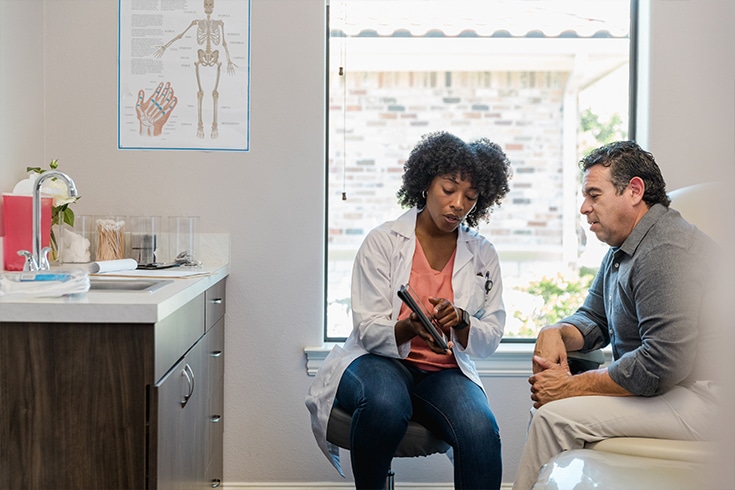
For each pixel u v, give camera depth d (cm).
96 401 143
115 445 143
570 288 331
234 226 256
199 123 255
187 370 176
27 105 235
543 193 546
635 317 177
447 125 541
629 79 268
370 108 536
